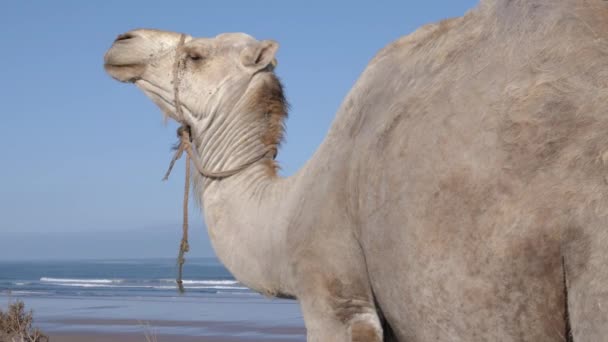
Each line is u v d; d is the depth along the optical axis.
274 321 29.50
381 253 4.03
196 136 6.16
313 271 4.66
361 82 4.67
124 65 6.43
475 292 3.49
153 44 6.37
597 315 2.87
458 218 3.54
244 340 23.52
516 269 3.31
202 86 6.12
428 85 4.00
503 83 3.55
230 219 5.58
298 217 4.80
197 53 6.18
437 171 3.67
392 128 4.05
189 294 50.19
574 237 3.05
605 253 2.89
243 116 5.95
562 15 3.50
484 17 3.96
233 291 53.59
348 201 4.39
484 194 3.45
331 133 4.74
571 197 3.12
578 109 3.21
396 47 4.60
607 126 3.08
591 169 3.07
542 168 3.26
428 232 3.67
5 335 10.98
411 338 4.06
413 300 3.84
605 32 3.33
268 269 5.16
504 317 3.41
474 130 3.57
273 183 5.49
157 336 24.62
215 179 5.88
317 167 4.75
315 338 4.65
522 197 3.30
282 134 6.00
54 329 26.78
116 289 59.00
